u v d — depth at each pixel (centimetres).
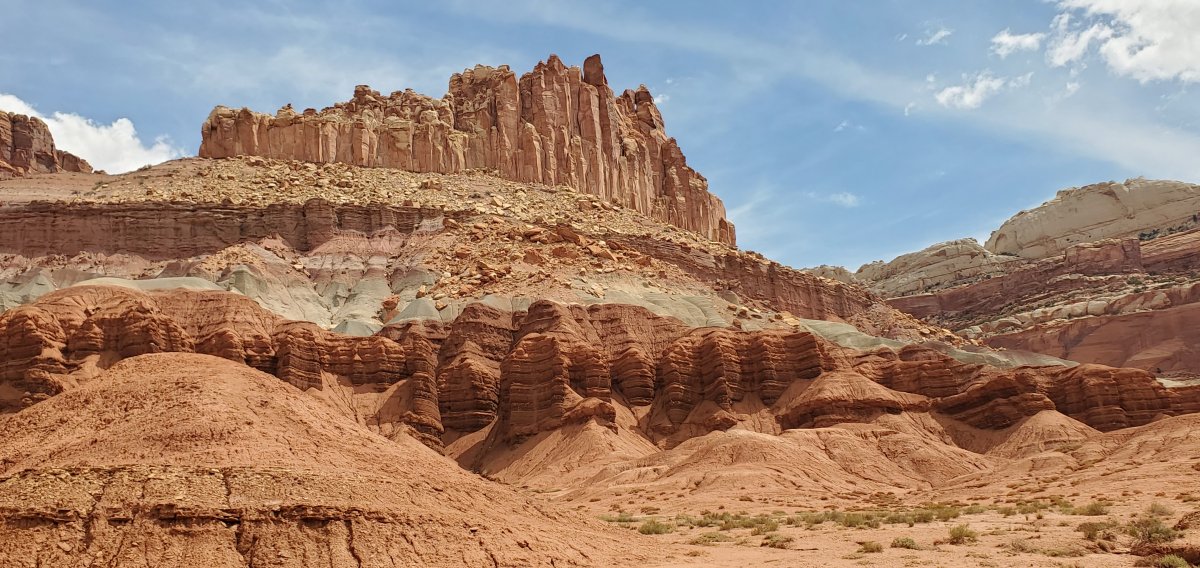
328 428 4562
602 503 8719
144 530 3472
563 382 12156
